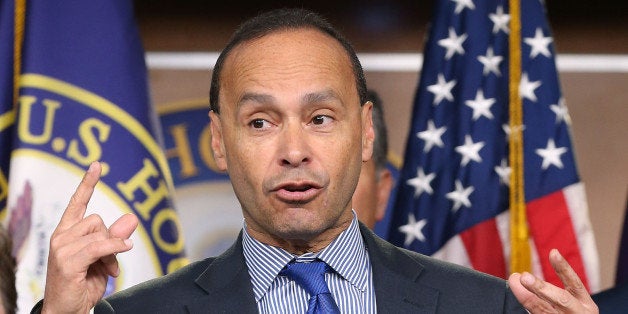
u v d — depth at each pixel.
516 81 5.47
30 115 5.05
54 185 5.01
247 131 2.91
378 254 3.11
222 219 6.54
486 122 5.54
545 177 5.46
